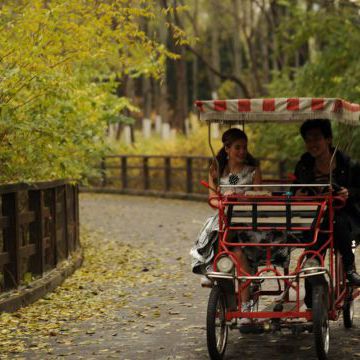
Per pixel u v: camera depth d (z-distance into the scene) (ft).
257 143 111.55
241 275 34.45
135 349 37.11
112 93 73.61
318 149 37.01
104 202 131.54
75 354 36.40
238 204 35.14
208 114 35.12
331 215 35.32
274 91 108.99
